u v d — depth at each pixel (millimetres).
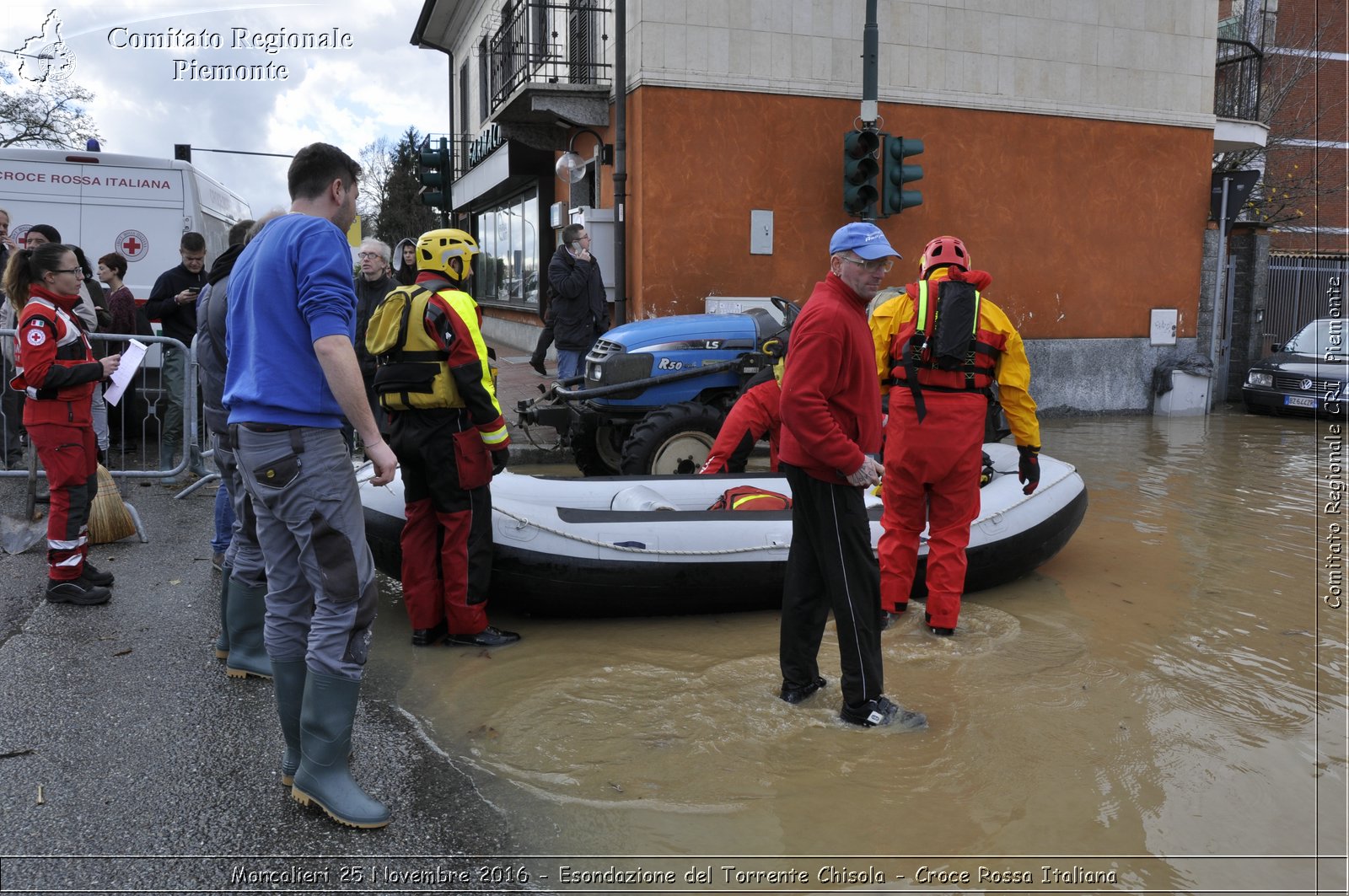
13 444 7820
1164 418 13078
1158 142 13039
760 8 10891
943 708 3914
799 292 11344
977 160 12102
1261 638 4754
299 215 2934
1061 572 5875
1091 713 3875
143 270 9258
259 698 3836
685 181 10773
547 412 7367
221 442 3863
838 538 3691
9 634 4445
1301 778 3381
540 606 4867
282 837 2887
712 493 5832
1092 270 12898
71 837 2836
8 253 7453
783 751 3529
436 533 4527
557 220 13328
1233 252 14672
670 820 3061
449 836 2936
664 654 4500
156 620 4664
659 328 7477
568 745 3555
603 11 11703
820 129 11242
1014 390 4668
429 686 4086
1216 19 13188
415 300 4227
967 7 11844
